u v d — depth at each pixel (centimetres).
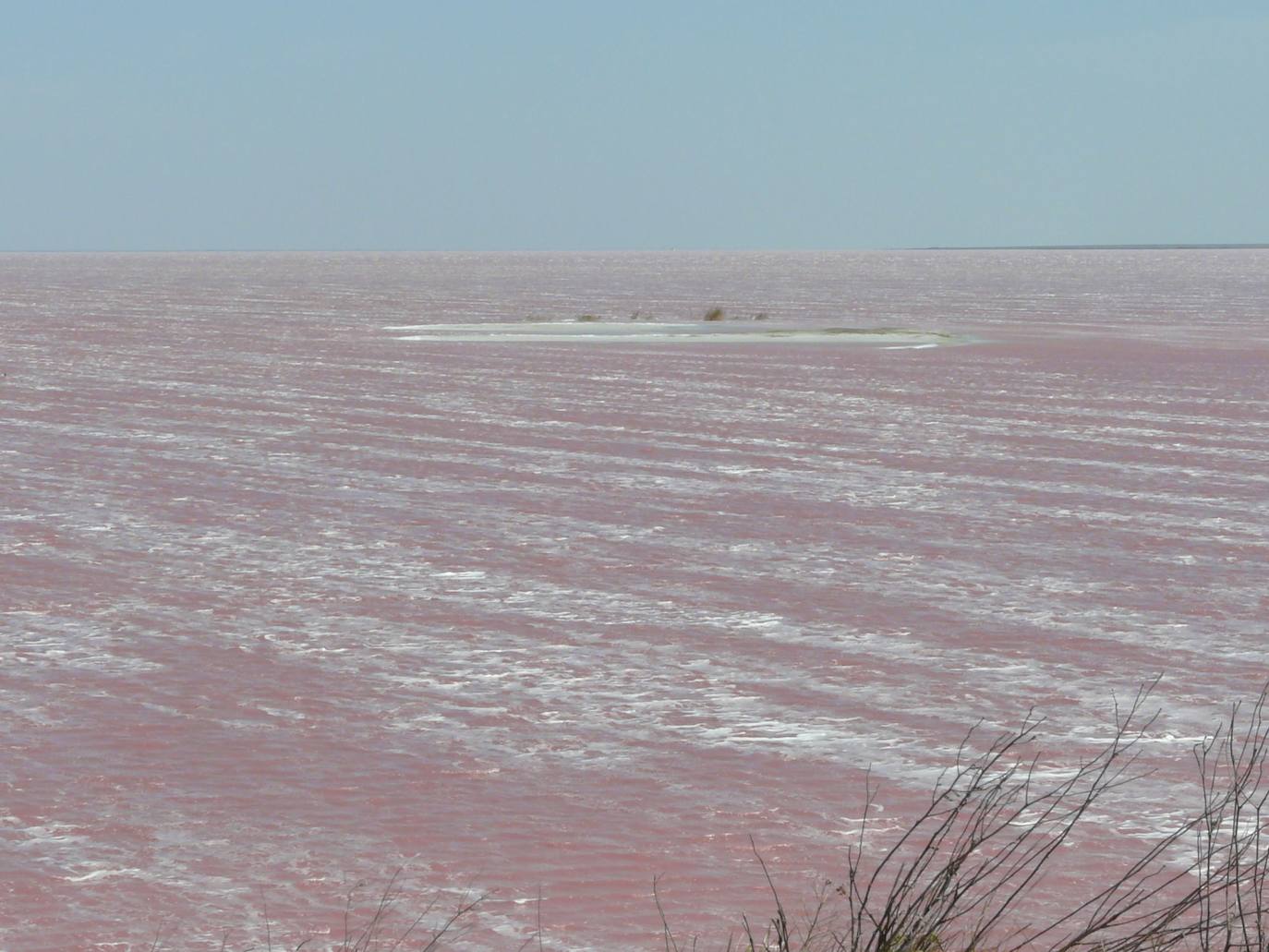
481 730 1719
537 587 2381
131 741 1681
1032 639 2094
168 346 7181
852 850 1376
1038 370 5988
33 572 2475
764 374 5803
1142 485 3334
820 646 2056
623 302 12656
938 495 3198
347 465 3556
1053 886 1291
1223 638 2103
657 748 1659
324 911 1259
